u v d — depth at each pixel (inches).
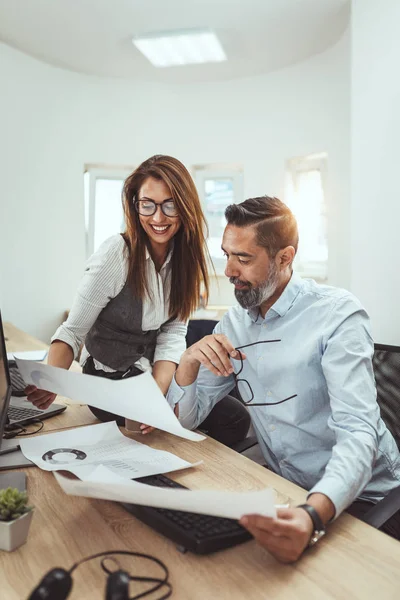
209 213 192.9
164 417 44.7
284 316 54.7
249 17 140.3
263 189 180.7
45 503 38.7
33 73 169.5
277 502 39.4
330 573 30.7
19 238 171.2
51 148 176.6
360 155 122.2
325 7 134.0
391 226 115.6
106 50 162.9
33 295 175.9
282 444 55.2
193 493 31.0
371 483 53.6
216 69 175.0
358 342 49.4
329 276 164.9
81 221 185.2
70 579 22.6
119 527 35.4
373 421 44.4
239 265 50.6
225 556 32.3
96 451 48.0
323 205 173.0
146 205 59.2
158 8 136.6
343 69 152.6
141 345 66.5
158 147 188.7
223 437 71.9
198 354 51.6
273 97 175.9
